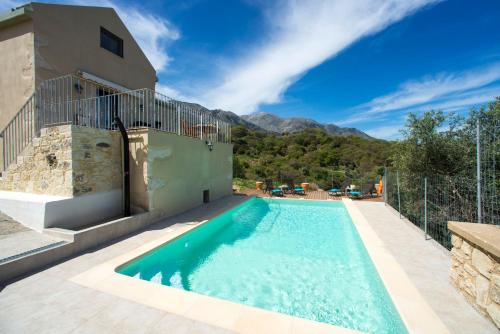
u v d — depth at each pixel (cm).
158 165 634
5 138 707
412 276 331
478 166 360
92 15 829
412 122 754
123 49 962
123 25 964
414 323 235
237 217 830
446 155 687
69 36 751
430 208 537
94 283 315
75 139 501
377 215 725
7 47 698
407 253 416
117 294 291
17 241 398
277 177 1642
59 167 512
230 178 1152
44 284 312
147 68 1092
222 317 248
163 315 251
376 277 358
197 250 539
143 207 605
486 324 232
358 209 819
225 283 397
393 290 294
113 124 670
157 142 630
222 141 1081
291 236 638
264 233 663
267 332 225
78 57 778
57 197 499
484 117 601
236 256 506
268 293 369
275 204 1054
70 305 268
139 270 409
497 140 375
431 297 280
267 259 493
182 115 793
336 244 577
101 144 564
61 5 729
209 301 277
